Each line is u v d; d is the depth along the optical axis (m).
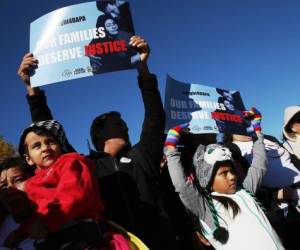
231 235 3.19
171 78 4.21
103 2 3.41
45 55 3.31
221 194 3.38
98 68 3.27
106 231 2.62
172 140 3.56
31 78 3.28
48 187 2.57
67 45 3.30
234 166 3.48
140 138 3.37
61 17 3.36
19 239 2.53
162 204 3.23
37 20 3.40
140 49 3.37
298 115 4.50
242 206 3.29
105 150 3.50
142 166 3.24
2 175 3.06
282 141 4.82
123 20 3.40
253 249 3.06
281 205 4.25
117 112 3.68
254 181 3.66
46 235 2.44
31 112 3.50
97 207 2.66
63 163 2.62
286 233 4.08
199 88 4.36
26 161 3.08
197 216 3.41
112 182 3.12
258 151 3.80
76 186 2.46
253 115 4.02
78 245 2.45
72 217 2.46
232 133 4.34
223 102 4.44
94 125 3.63
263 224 3.21
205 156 3.50
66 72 3.26
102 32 3.34
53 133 2.98
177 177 3.41
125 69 3.30
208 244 3.49
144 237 3.00
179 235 3.72
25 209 2.54
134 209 3.06
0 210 2.71
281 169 4.34
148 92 3.34
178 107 4.14
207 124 4.22
